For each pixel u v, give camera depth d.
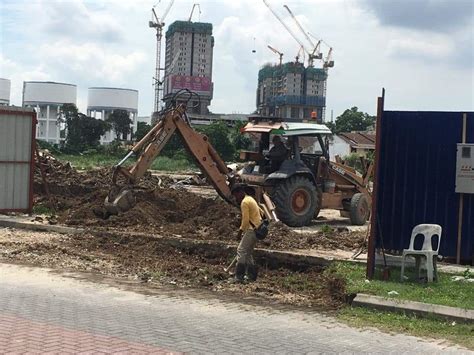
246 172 18.39
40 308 7.93
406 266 10.34
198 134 16.41
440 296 8.67
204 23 137.00
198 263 12.01
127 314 7.88
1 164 16.59
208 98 120.62
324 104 125.56
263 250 11.83
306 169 17.72
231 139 70.12
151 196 16.59
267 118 18.80
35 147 17.33
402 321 7.89
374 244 9.93
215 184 16.45
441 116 10.47
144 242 13.21
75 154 80.62
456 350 6.71
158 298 9.06
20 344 6.19
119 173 15.84
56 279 10.01
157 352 6.12
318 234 14.40
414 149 10.62
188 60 136.88
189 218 16.02
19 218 16.16
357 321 7.92
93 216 15.61
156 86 137.62
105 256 12.28
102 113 129.75
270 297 9.48
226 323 7.64
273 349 6.47
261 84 140.00
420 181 10.61
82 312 7.84
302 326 7.64
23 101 120.06
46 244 13.02
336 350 6.53
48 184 20.70
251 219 10.52
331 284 9.59
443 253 10.57
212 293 9.66
